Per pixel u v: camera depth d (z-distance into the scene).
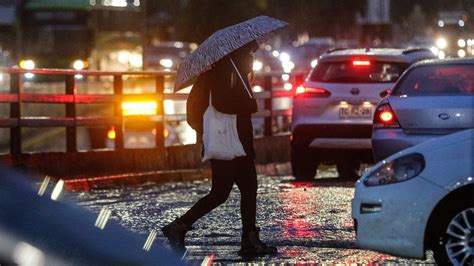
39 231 10.96
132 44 93.00
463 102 24.62
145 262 15.01
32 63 83.06
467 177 15.74
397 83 25.89
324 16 137.12
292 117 33.53
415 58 33.09
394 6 158.88
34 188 11.50
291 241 20.52
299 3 137.62
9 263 9.28
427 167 15.96
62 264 11.44
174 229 18.55
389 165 16.34
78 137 48.44
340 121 32.62
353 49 34.25
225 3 131.62
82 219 13.44
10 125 31.06
